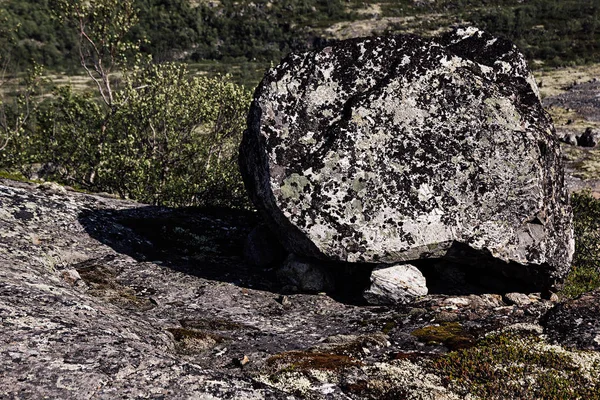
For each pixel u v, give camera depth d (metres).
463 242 11.55
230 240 16.42
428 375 8.26
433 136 11.88
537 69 153.25
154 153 26.77
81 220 15.04
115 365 6.34
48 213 14.75
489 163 11.76
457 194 11.69
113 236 14.75
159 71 27.58
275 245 14.62
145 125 27.36
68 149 28.64
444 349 9.47
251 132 12.98
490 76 12.96
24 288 8.38
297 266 13.03
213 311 11.56
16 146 28.89
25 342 6.49
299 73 12.53
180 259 14.34
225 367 8.70
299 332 10.70
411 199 11.63
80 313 8.17
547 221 12.06
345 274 13.17
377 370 8.44
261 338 10.16
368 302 12.30
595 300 10.83
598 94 97.06
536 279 12.40
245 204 25.77
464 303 11.88
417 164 11.76
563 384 7.86
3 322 6.87
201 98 26.78
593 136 66.88
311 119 12.23
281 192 11.71
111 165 25.86
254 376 8.28
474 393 7.75
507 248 11.70
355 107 11.98
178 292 12.29
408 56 12.32
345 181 11.67
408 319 11.13
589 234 19.80
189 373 6.44
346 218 11.59
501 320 10.76
